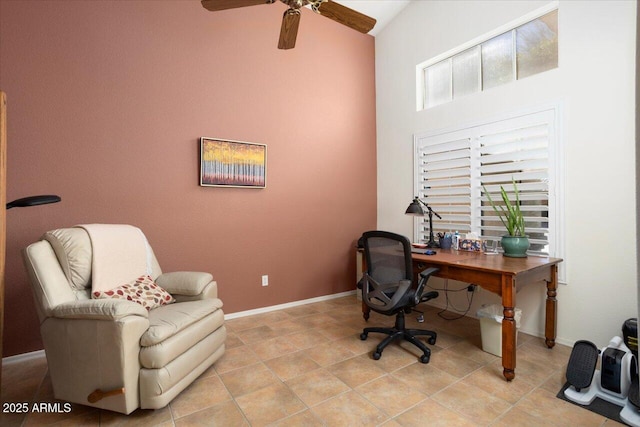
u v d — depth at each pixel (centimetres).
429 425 154
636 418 152
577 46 232
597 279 225
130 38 261
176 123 280
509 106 273
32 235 228
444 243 291
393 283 223
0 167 153
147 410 167
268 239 330
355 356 226
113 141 254
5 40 219
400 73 378
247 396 178
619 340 190
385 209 402
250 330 276
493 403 170
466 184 310
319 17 364
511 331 191
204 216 294
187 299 222
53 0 233
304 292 355
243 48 314
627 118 211
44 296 164
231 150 304
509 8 274
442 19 329
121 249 215
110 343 152
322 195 368
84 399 158
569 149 237
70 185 239
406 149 373
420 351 234
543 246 255
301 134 351
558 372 201
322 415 162
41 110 229
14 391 188
